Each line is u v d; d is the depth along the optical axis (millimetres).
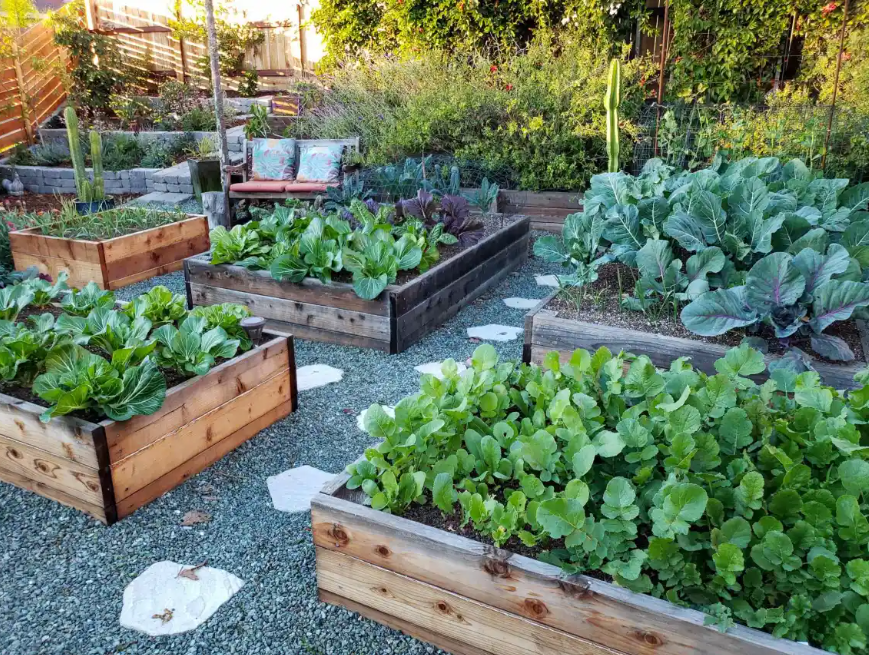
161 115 9797
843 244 3285
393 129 6977
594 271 3514
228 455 2672
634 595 1408
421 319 3848
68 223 5090
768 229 3188
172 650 1739
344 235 3865
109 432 2150
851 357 2695
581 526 1513
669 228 3314
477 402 2055
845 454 1642
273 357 2838
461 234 4621
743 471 1623
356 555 1753
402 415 1947
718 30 6934
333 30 9445
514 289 4836
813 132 5734
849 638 1275
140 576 1999
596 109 6398
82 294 3088
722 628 1315
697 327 2840
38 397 2453
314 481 2496
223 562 2066
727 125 6137
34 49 9953
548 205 6297
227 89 11234
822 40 6805
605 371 2047
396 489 1748
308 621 1828
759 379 2752
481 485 1791
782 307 2842
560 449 1854
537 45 7551
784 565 1387
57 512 2285
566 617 1482
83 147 8789
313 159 6453
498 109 6586
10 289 3098
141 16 11609
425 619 1709
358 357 3627
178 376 2621
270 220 4371
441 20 8594
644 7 7488
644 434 1698
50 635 1785
